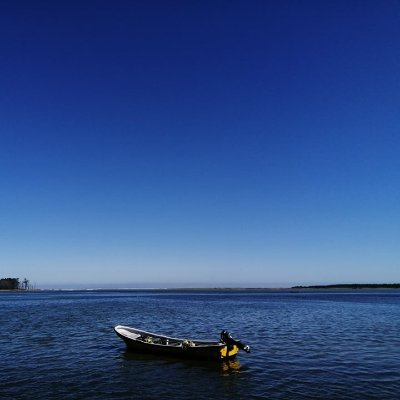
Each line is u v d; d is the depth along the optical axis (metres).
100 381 23.72
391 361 28.25
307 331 44.47
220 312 73.81
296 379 23.69
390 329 45.94
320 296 171.12
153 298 156.62
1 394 21.30
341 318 60.19
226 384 22.86
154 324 52.84
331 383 22.78
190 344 28.70
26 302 119.06
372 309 79.94
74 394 21.30
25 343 36.88
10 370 26.42
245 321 56.28
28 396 20.97
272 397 20.52
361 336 40.34
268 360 28.67
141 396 20.92
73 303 111.69
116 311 77.12
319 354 30.83
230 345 27.92
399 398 20.19
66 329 47.09
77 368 26.84
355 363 27.64
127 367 26.98
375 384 22.55
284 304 101.81
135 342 31.30
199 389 22.00
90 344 36.06
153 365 27.47
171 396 20.88
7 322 55.44
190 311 76.69
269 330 45.59
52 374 25.31
